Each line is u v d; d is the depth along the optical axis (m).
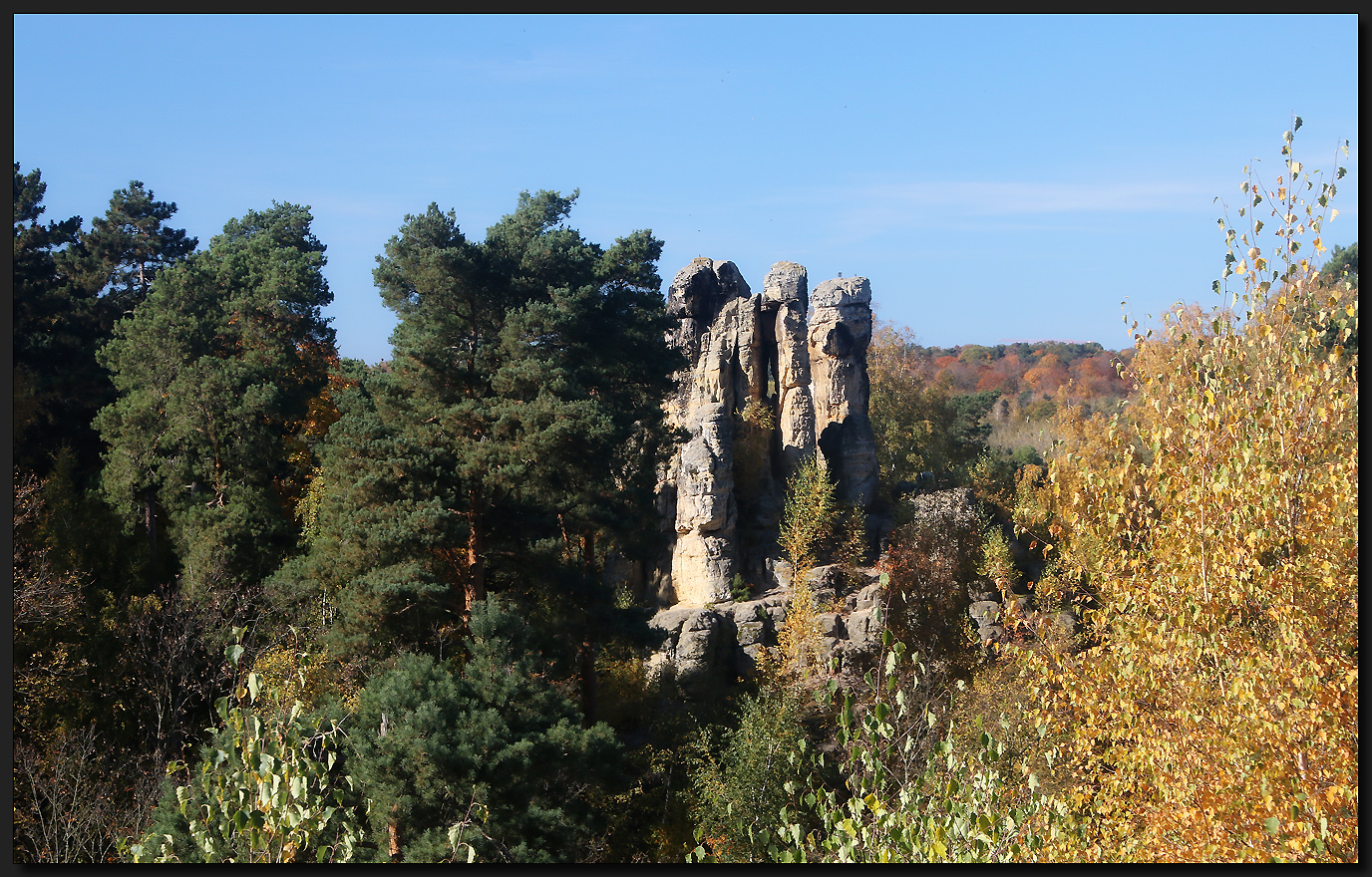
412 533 34.31
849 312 68.00
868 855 12.34
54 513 43.28
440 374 38.97
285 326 58.34
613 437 37.44
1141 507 16.89
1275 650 15.15
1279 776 14.42
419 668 27.09
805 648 49.62
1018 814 12.69
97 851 25.80
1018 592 56.41
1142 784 16.80
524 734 26.42
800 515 59.25
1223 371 15.76
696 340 68.62
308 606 39.31
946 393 97.25
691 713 44.72
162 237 69.81
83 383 57.16
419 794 23.98
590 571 45.72
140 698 34.97
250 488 48.69
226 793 11.56
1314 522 15.21
